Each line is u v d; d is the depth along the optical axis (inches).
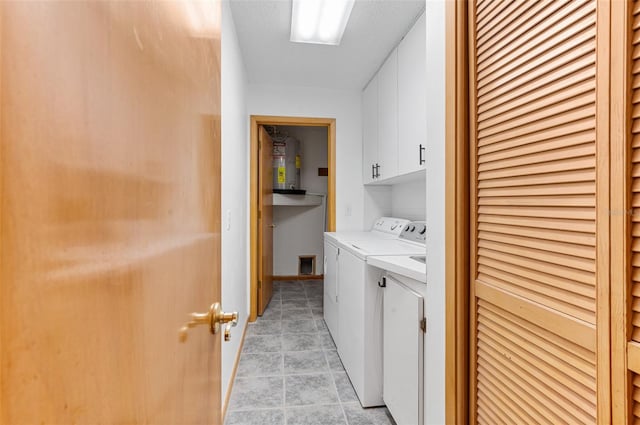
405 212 115.3
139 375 16.0
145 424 16.6
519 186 29.5
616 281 20.4
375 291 69.8
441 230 41.7
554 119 25.5
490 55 33.4
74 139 11.2
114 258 13.7
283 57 100.7
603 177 21.1
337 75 114.2
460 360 37.2
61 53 10.6
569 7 24.0
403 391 55.9
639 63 19.2
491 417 33.2
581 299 23.2
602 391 21.3
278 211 186.7
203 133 28.1
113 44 13.5
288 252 187.0
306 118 125.0
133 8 15.2
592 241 22.3
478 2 35.3
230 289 77.7
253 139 122.0
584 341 22.6
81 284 11.6
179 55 21.8
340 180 127.6
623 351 19.9
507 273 31.3
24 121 9.3
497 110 32.3
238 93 92.3
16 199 9.1
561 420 24.8
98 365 12.6
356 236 106.7
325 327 114.4
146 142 16.7
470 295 36.9
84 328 11.8
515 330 30.0
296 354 94.2
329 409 69.3
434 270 43.6
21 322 9.2
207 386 29.9
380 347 70.1
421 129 75.7
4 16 8.7
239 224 95.3
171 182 20.3
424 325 50.3
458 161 37.2
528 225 28.4
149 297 17.1
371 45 92.7
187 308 23.6
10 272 8.9
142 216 16.3
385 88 101.3
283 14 79.0
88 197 12.0
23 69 9.2
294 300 146.6
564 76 24.5
